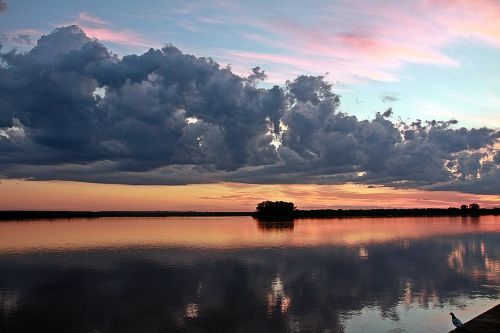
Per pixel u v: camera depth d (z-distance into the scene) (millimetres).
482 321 25969
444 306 35094
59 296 39938
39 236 118875
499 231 137125
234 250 79125
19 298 39250
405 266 57188
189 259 66062
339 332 28859
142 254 73312
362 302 36688
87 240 104812
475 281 45469
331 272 52531
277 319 31922
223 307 35406
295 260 64188
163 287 43781
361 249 79938
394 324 30453
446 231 138125
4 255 72562
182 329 29875
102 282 46875
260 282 46188
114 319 32312
